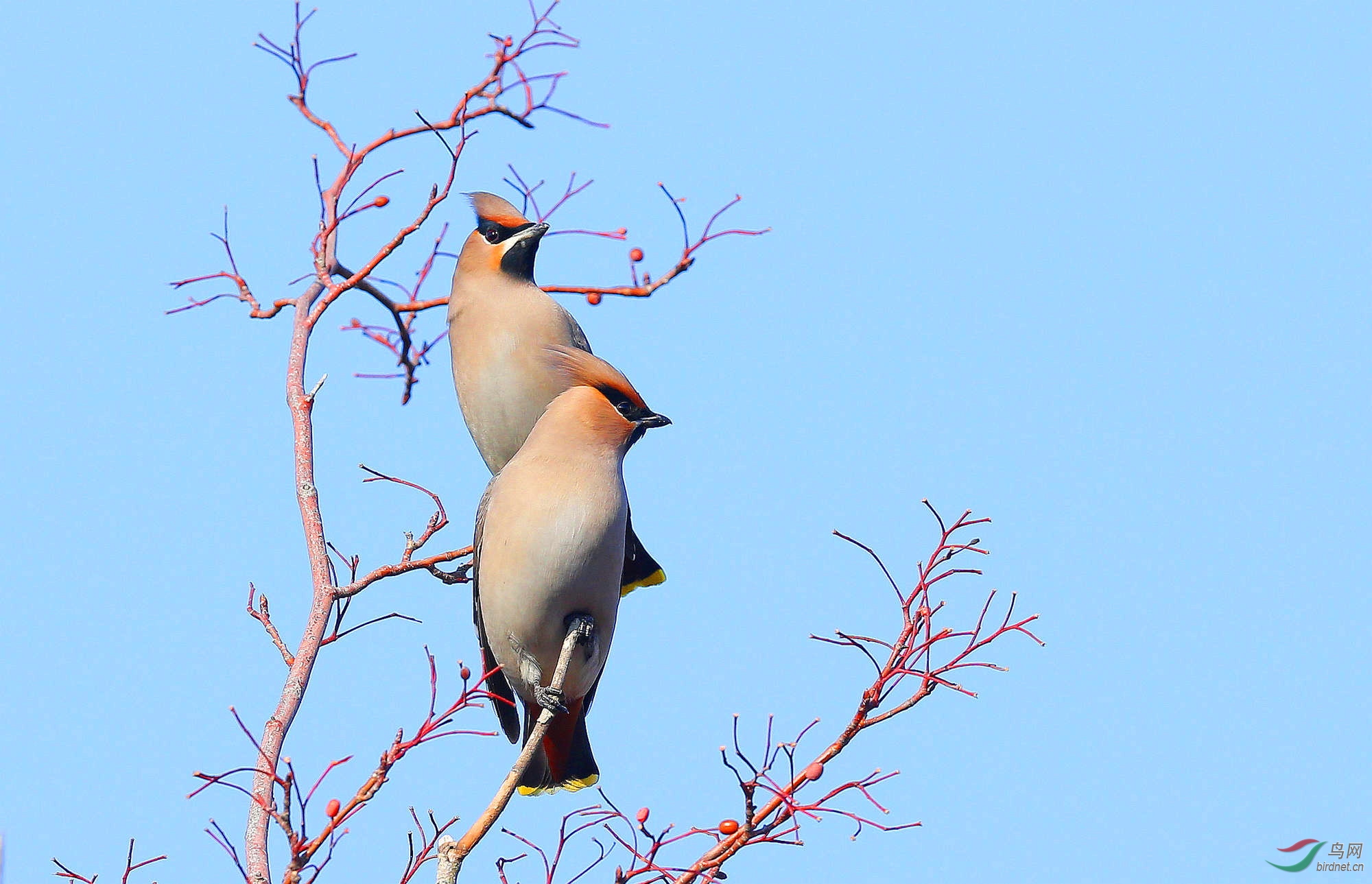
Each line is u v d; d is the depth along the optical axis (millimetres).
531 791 11914
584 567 11266
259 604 9453
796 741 8242
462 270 14164
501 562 11398
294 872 7535
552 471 11367
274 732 8750
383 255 11125
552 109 12281
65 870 7910
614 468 11500
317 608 9508
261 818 8172
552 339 13898
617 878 8328
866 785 8148
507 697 11969
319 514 10039
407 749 7832
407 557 9969
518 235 13938
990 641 8234
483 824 8586
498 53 12227
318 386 10516
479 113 12125
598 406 11492
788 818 8164
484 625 11711
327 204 11688
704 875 8141
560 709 10656
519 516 11312
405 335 13672
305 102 12031
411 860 8250
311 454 10320
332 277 11664
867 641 8352
